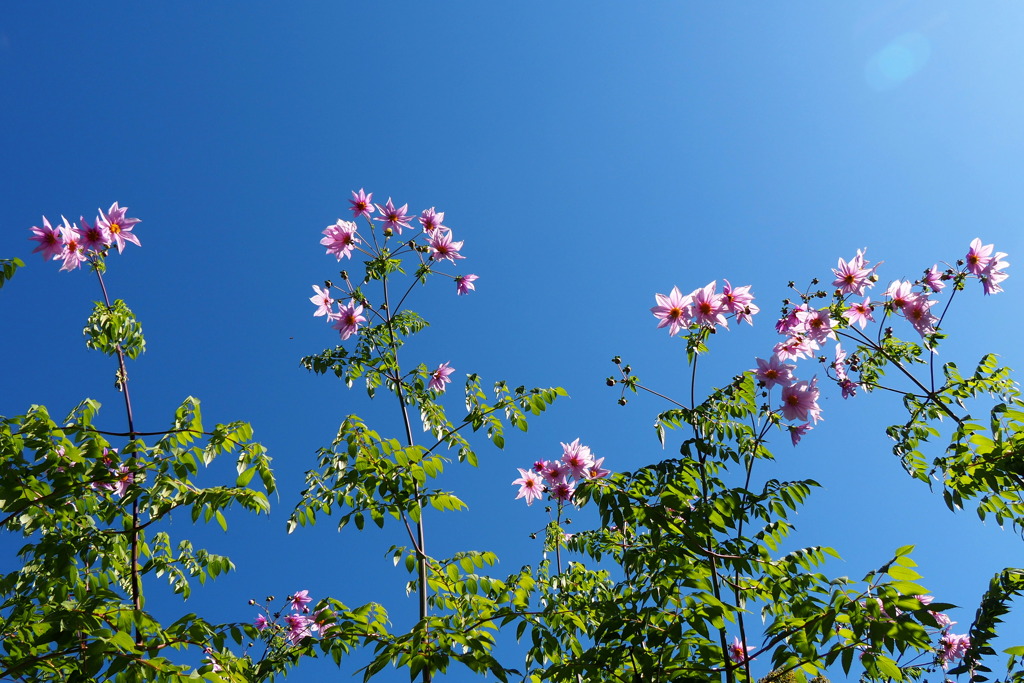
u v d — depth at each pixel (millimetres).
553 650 4496
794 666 3543
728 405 4348
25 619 3859
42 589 4031
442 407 6027
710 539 3816
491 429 5684
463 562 5027
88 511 4426
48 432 4156
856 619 3031
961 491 5516
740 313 4387
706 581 3590
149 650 3709
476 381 5895
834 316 5363
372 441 5074
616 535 5535
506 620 4504
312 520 4953
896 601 2959
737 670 3918
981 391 5367
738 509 3848
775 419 4262
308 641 4566
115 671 3369
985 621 4730
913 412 5715
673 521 3832
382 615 4508
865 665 3463
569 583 5879
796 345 4598
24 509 4043
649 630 3754
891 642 2936
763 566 3570
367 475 4957
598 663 3957
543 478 6672
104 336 4863
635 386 4457
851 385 5719
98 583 4207
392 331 6160
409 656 4172
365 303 6203
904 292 5484
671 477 3998
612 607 3910
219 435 4402
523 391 5707
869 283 5289
